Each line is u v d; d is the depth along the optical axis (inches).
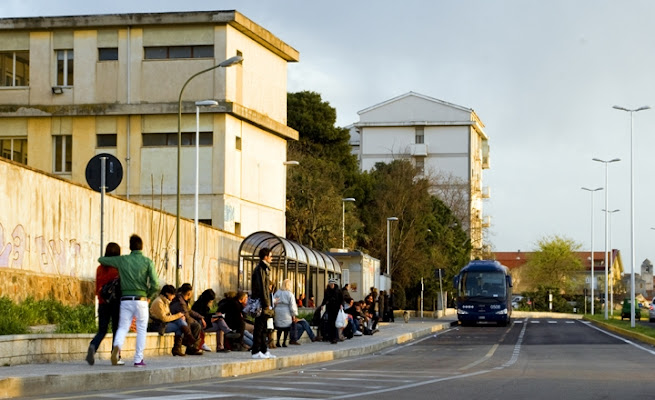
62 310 1065.5
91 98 2103.8
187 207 2081.7
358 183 3730.3
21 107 2103.8
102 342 768.9
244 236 2145.7
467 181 4682.6
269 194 2336.4
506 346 1334.9
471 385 668.1
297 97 3742.6
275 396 569.3
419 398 571.8
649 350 1218.6
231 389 621.6
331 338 1237.1
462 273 2324.1
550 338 1604.3
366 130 4815.5
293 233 3014.3
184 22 2071.9
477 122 4813.0
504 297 2285.9
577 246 5984.3
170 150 2081.7
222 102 2069.4
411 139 4768.7
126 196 2089.1
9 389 547.2
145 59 2102.6
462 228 4200.3
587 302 5221.5
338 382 693.9
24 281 1134.4
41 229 1194.0
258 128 2262.6
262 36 2217.0
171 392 588.4
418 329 1806.1
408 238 3459.6
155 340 861.2
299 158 3297.2
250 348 984.9
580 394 604.1
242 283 1785.2
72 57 2119.8
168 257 1616.6
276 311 1075.3
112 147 2102.6
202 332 927.0
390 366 914.7
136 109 2081.7
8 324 768.9
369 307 1619.1
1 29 2119.8
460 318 2300.7
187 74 2087.8
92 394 566.3
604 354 1123.9
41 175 1195.3
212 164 2082.9
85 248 1317.7
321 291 2306.8
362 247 3540.8
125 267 689.6
